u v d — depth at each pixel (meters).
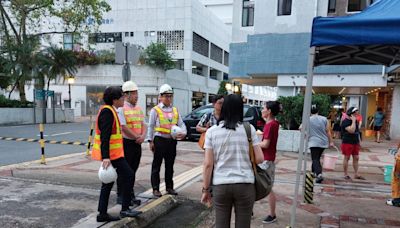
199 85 40.28
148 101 31.39
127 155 4.97
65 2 23.83
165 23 36.50
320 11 17.23
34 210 4.89
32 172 7.41
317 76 16.98
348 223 4.89
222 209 3.12
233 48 18.78
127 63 9.14
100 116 4.17
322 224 4.82
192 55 37.00
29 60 22.45
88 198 5.52
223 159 3.10
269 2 17.89
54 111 24.72
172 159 5.89
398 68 13.11
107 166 4.12
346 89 19.61
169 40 36.59
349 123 7.72
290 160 10.15
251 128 3.22
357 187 7.05
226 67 51.22
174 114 5.81
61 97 33.84
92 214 4.75
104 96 4.29
